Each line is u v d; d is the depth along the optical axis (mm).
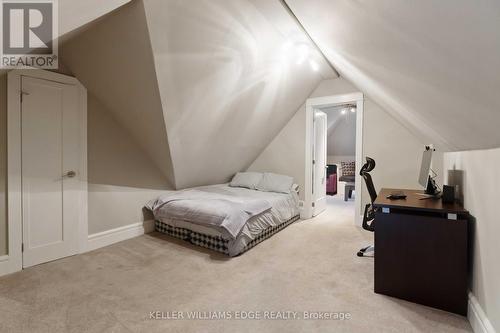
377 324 1516
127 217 3076
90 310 1636
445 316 1600
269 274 2146
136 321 1530
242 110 3146
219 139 3330
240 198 3117
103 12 1421
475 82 761
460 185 2012
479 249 1516
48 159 2363
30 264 2264
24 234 2227
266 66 2756
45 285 1950
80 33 1928
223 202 2781
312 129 4035
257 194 3512
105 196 2836
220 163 3891
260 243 2912
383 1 745
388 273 1826
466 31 583
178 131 2701
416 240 1741
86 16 1388
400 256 1789
